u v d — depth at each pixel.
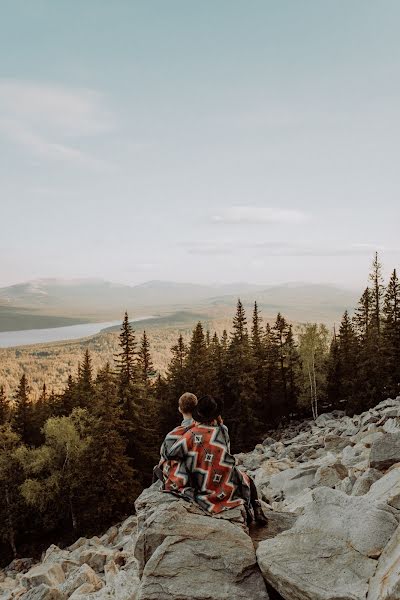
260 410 63.09
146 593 4.68
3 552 41.41
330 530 5.16
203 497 5.84
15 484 42.22
